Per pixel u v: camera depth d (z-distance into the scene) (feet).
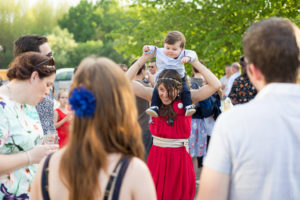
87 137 4.30
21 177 6.72
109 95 4.36
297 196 4.22
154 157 10.39
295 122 4.29
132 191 4.23
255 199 4.30
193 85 17.75
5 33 120.57
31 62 6.84
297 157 4.26
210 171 4.51
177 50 10.52
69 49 151.64
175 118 10.01
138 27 44.86
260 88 4.78
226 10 38.73
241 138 4.37
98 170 4.24
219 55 37.17
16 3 135.64
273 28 4.52
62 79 56.29
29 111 7.13
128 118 4.50
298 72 4.52
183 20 40.29
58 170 4.38
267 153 4.25
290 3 36.78
